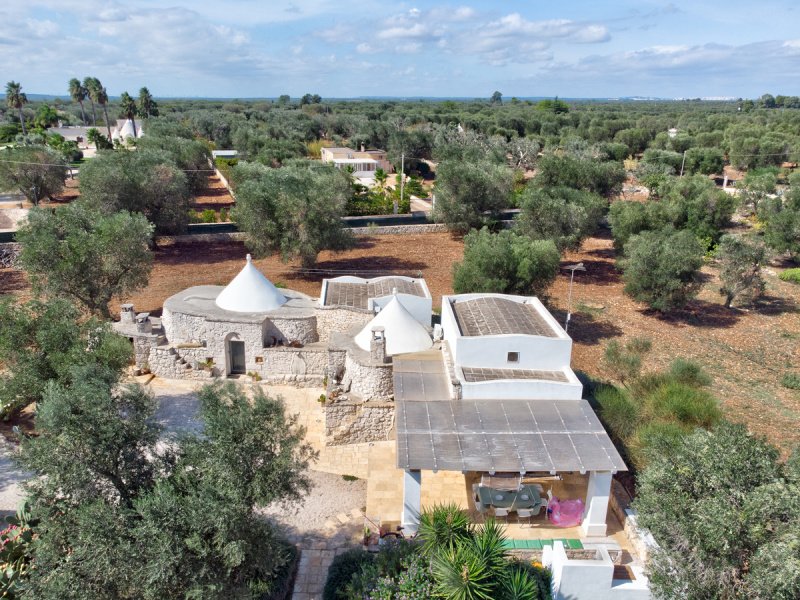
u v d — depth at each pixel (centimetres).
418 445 1694
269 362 2664
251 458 1312
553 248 3541
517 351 2089
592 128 11606
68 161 7806
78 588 1177
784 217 4934
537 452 1684
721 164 8462
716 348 3291
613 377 2811
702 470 1395
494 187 5381
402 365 2195
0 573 1393
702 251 3809
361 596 1383
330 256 4825
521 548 1620
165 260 4525
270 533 1356
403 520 1703
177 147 6656
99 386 1391
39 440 1313
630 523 1691
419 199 7238
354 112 16500
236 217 4150
